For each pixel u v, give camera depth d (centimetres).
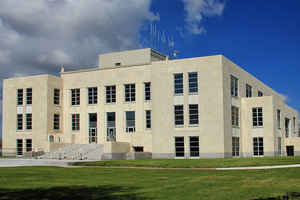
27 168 3438
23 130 6100
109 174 2861
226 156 4947
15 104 6222
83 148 5444
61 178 2566
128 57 6122
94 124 5919
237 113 5522
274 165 3344
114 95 5809
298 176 2533
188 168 3381
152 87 5359
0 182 2303
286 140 6031
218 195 1770
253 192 1861
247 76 6097
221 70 4972
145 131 5519
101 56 6350
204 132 4997
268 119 5444
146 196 1747
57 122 6081
